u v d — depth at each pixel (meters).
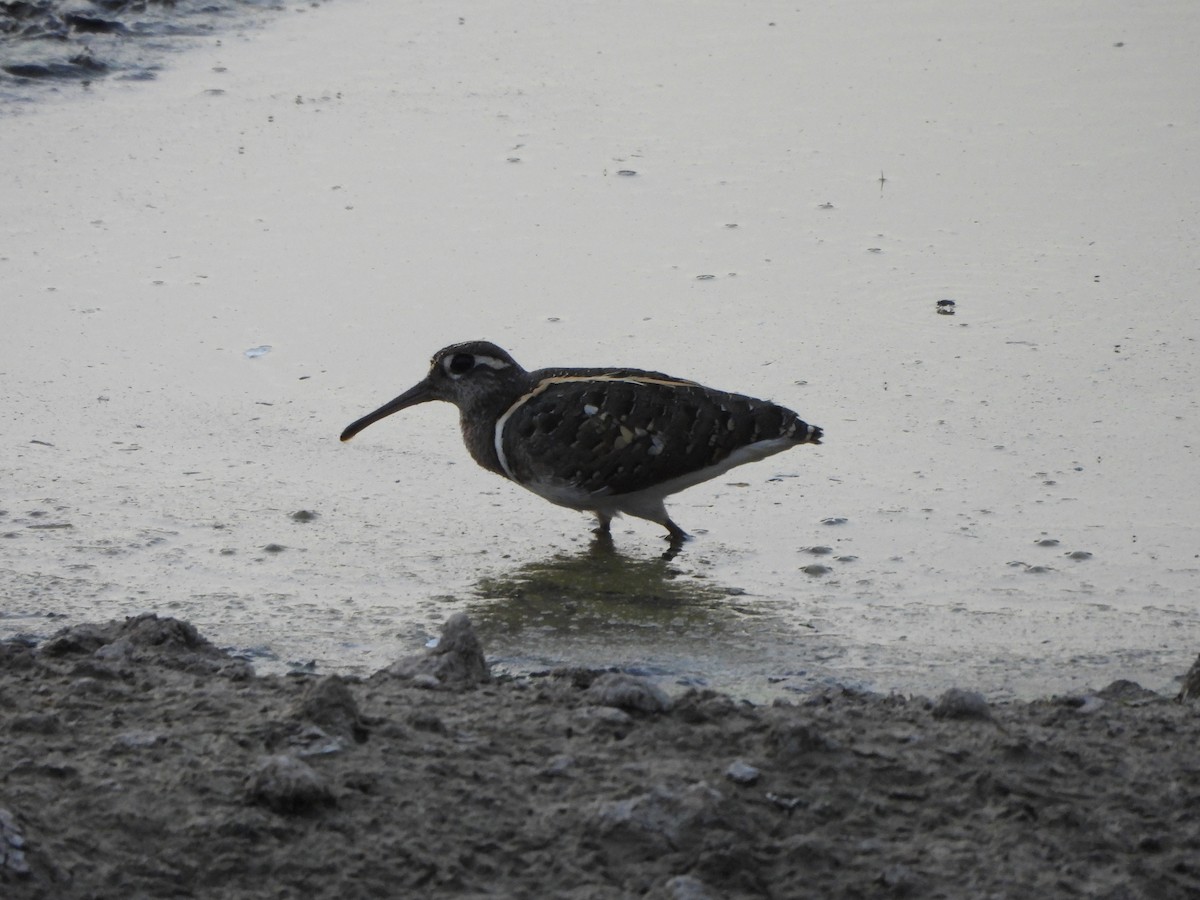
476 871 7.28
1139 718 9.16
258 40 24.59
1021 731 8.78
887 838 7.65
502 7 26.61
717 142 20.69
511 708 8.86
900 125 21.25
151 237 17.84
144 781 7.72
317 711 8.34
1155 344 15.64
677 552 12.37
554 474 12.39
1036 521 12.63
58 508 12.65
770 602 11.50
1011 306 16.45
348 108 21.77
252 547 12.19
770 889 7.22
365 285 16.80
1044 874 7.39
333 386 14.94
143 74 22.89
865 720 8.93
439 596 11.52
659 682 10.22
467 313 16.19
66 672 9.23
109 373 15.02
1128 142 20.64
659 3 26.95
